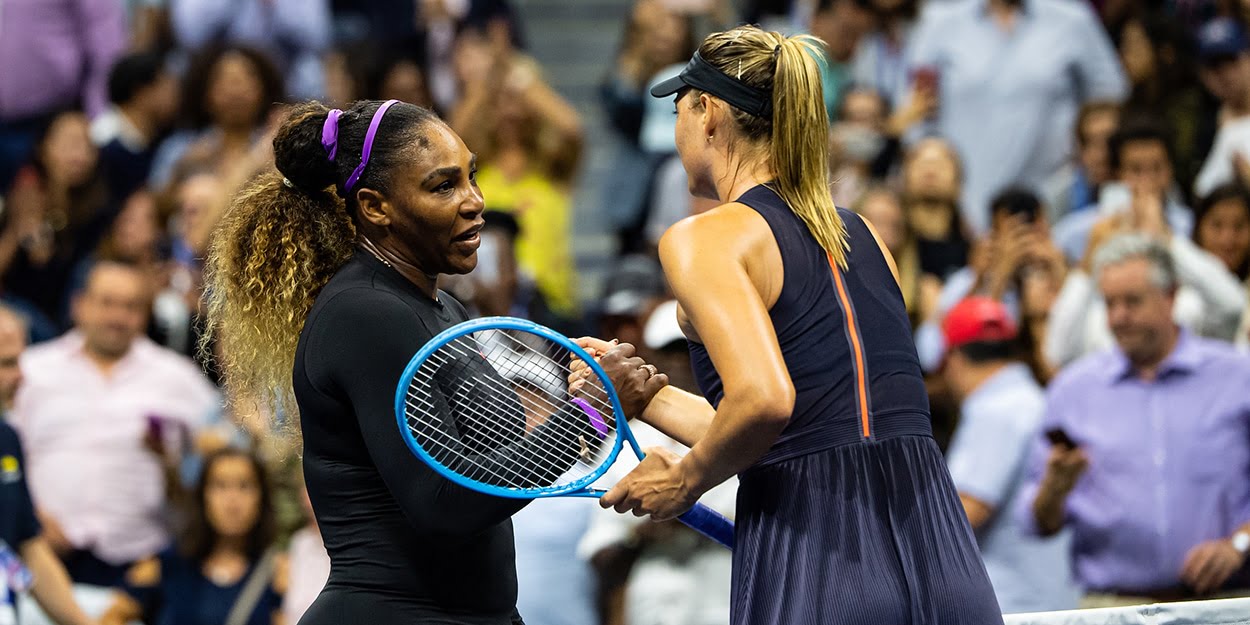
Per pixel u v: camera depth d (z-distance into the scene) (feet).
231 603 64.69
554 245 94.53
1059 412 61.16
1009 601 60.64
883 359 33.68
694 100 34.88
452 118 98.48
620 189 101.96
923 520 32.94
